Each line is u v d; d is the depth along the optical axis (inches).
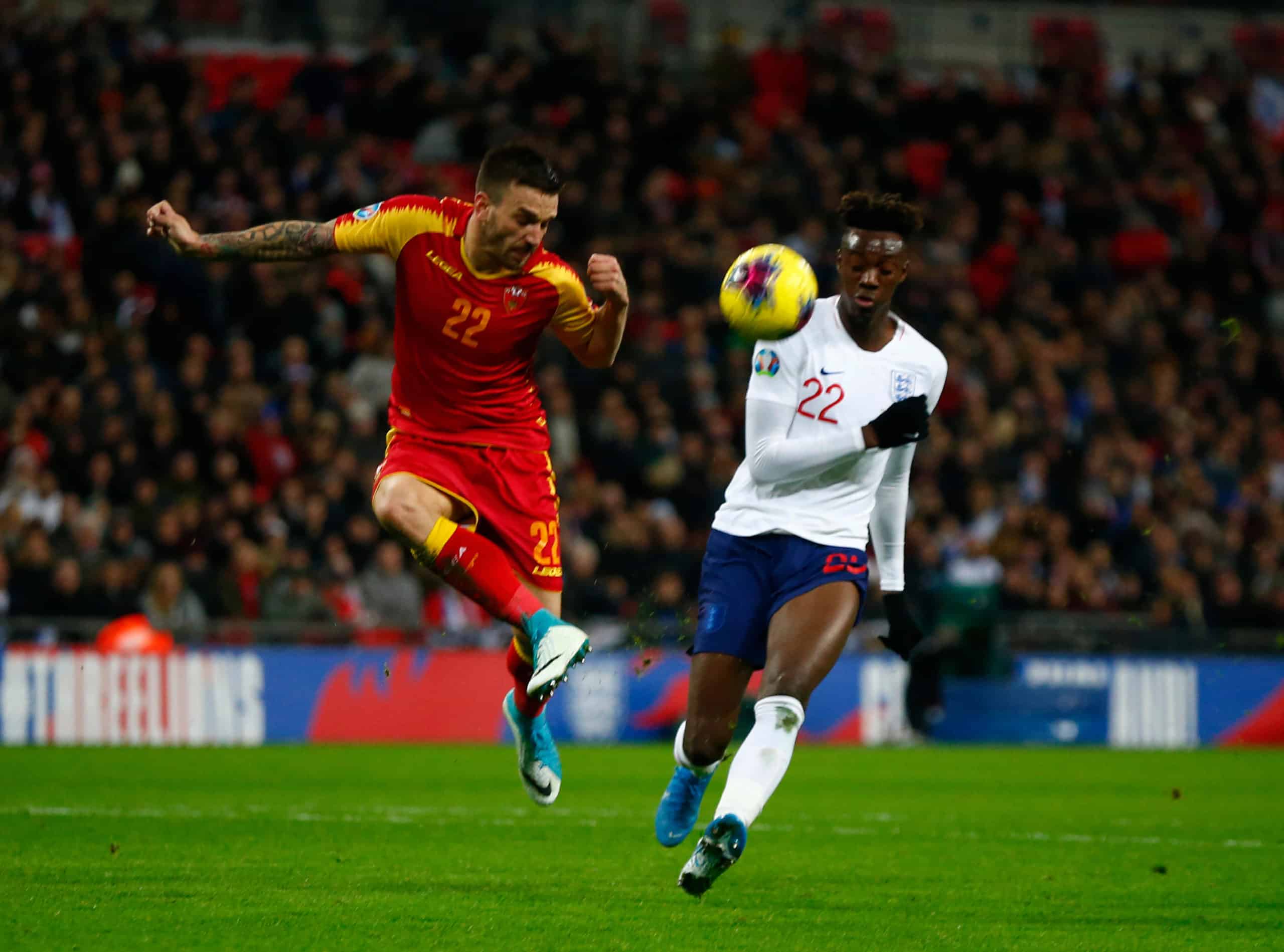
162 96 1738.4
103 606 1176.8
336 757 1050.1
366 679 1217.4
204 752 1081.4
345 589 1257.4
